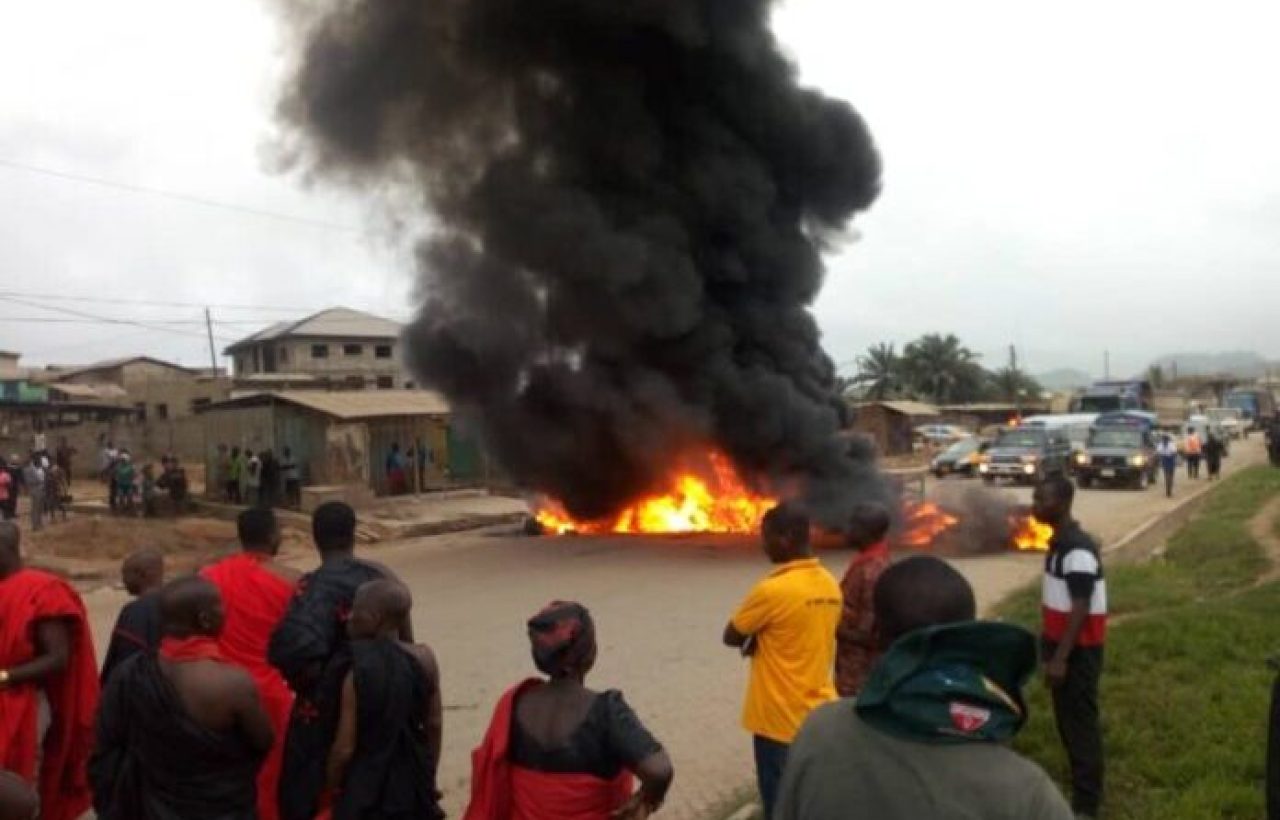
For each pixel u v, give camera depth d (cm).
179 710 386
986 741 219
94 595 1847
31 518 2955
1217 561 1766
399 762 436
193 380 5197
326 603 476
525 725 371
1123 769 663
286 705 528
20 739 521
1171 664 911
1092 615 570
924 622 236
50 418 4969
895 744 220
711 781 743
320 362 6306
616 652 1209
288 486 2975
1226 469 4469
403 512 2984
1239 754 667
